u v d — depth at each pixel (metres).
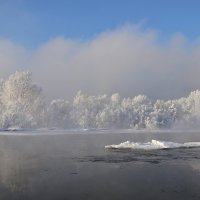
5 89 133.25
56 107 146.38
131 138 77.31
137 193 21.58
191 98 179.75
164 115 160.50
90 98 163.25
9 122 117.19
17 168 31.00
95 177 26.48
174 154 40.62
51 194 21.53
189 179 25.56
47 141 66.50
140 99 175.12
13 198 20.72
